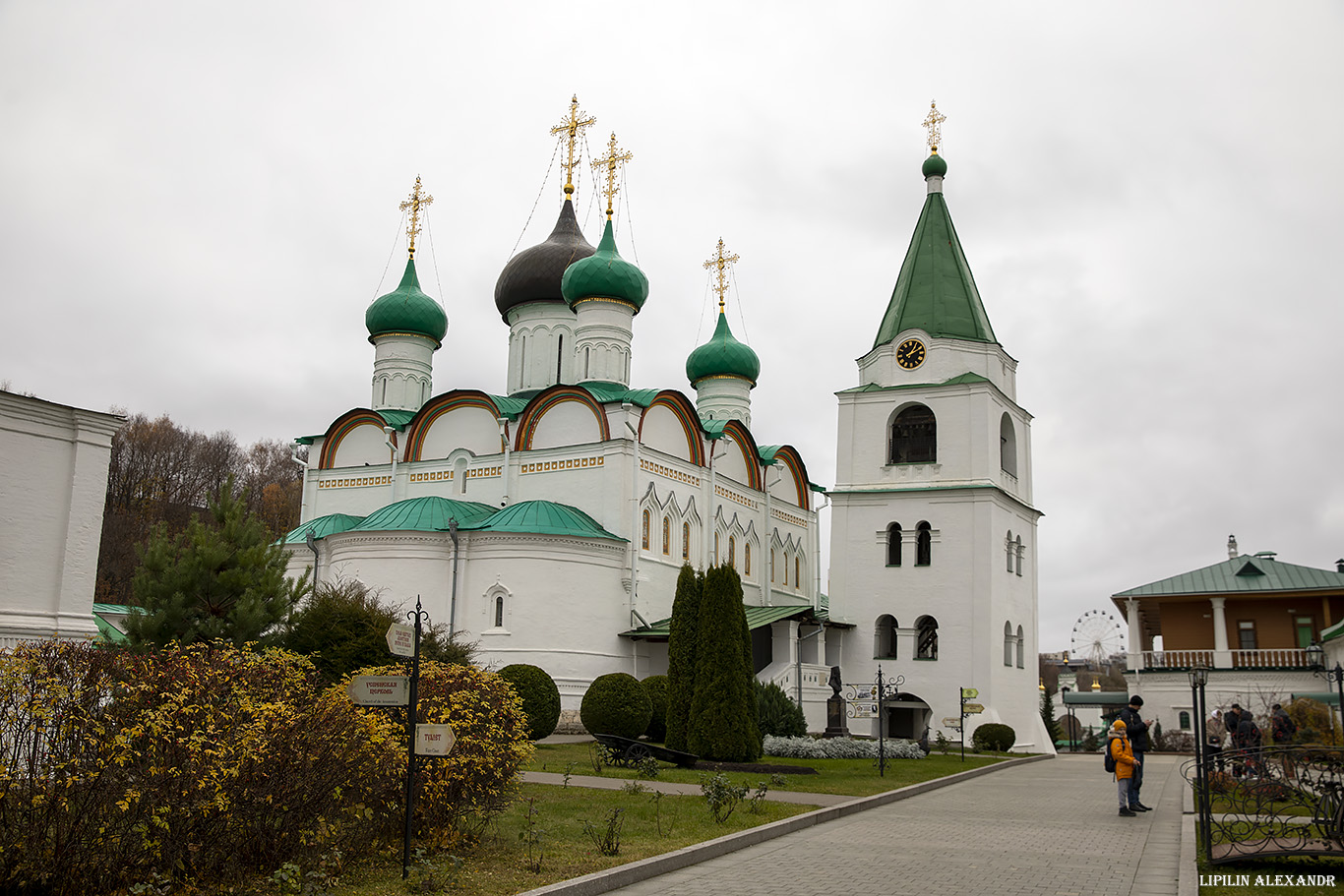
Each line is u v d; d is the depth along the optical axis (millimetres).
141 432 79125
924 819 17641
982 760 33375
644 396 44375
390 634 11633
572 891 10859
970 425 43750
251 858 10969
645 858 12531
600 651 39344
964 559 42656
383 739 12008
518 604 38500
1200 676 15375
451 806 13180
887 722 44031
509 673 31594
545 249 52031
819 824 16812
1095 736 56594
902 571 43594
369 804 12164
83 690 10141
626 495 41406
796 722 34406
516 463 43875
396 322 51062
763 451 53438
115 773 10008
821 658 42438
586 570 39469
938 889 11492
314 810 11203
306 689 11852
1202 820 14672
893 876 12219
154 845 10000
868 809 19062
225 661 11602
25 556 18609
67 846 9703
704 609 28062
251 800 10672
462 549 39500
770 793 20188
